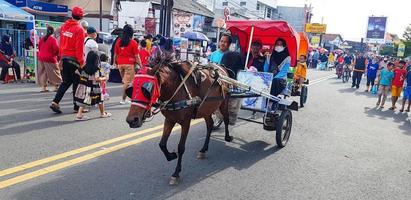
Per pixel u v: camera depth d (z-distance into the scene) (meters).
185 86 4.88
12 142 6.05
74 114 8.29
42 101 9.48
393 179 5.94
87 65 7.60
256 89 6.68
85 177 4.96
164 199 4.54
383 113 13.05
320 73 32.62
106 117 8.25
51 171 5.04
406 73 14.17
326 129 9.29
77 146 6.12
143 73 4.29
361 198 5.07
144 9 23.55
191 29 22.44
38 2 22.03
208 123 6.15
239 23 8.07
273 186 5.23
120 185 4.82
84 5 26.56
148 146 6.46
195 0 35.72
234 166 5.93
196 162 5.96
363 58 21.06
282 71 7.61
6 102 9.10
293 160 6.47
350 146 7.78
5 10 14.88
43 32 15.24
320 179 5.65
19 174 4.85
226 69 6.86
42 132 6.73
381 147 7.95
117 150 6.11
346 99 16.00
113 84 13.70
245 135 7.92
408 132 9.91
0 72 13.77
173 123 5.12
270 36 8.86
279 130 6.93
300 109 12.25
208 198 4.66
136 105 4.16
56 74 10.84
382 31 76.69
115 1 24.75
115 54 9.99
